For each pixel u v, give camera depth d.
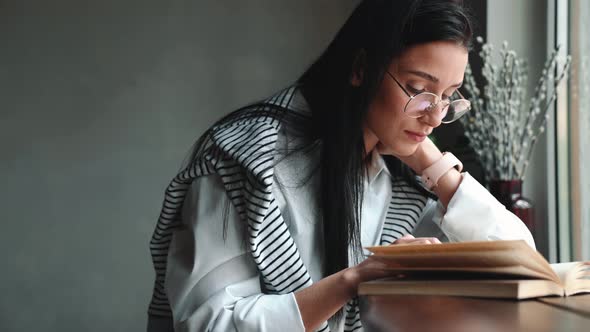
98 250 4.01
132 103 4.03
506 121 2.43
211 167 1.27
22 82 4.00
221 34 4.08
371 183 1.47
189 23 4.07
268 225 1.24
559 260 2.64
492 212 1.38
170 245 1.32
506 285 0.86
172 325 1.43
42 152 4.00
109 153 4.02
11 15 4.00
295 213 1.33
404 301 0.89
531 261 0.88
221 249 1.25
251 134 1.27
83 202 4.01
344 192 1.30
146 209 4.02
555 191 2.65
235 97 4.07
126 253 4.02
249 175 1.23
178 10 4.06
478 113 2.51
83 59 4.02
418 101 1.21
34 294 3.99
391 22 1.22
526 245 0.85
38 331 3.99
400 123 1.25
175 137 4.04
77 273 4.00
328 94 1.32
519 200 2.40
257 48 4.09
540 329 0.68
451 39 1.20
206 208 1.27
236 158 1.22
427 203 1.55
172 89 4.05
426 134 1.26
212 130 1.33
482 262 0.90
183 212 1.33
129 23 4.04
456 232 1.39
